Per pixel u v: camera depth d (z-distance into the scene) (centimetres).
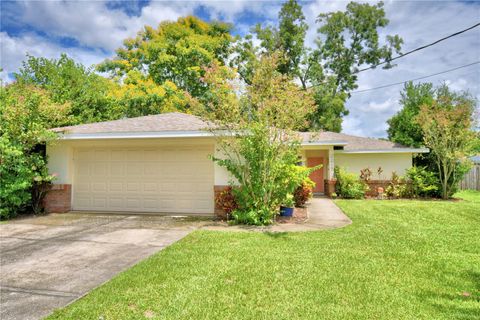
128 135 959
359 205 1271
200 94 2425
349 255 565
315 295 404
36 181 1031
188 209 1026
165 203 1041
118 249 615
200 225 847
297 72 2828
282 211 975
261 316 353
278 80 820
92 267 513
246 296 402
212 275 469
